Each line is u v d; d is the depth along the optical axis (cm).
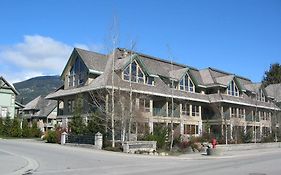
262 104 6744
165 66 5431
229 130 5631
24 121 5566
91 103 4150
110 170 1783
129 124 3553
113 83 3516
